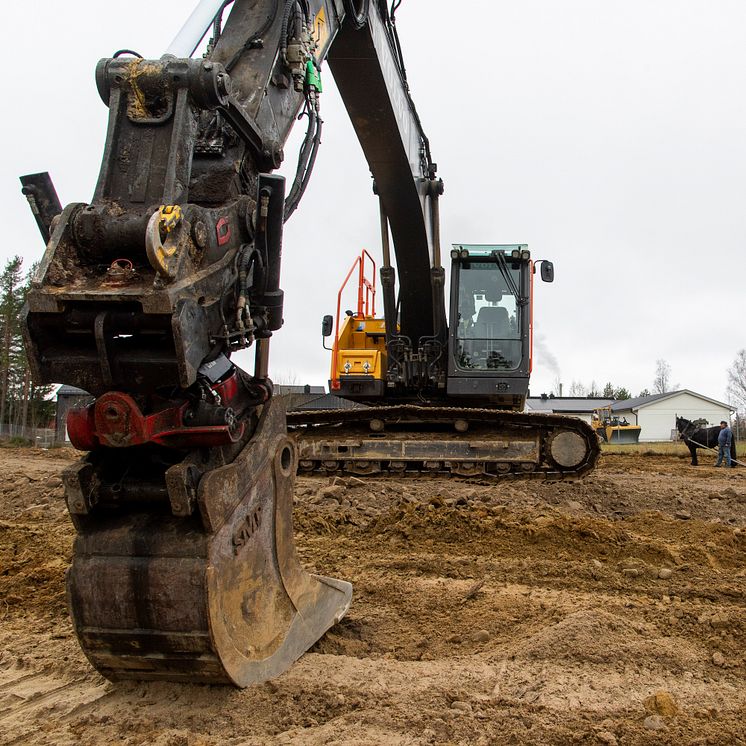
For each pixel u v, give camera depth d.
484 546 6.78
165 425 3.23
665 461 22.72
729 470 16.78
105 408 3.12
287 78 4.48
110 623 3.31
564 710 3.48
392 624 4.81
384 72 7.09
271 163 4.12
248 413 3.78
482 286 10.06
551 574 5.87
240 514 3.52
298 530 7.52
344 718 3.41
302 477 10.02
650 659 4.06
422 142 9.16
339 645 4.37
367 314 11.60
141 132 3.40
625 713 3.48
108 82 3.43
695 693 3.70
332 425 9.91
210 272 3.33
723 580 5.73
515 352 9.88
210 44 4.48
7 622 5.18
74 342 3.22
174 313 3.01
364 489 9.38
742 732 3.28
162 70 3.39
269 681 3.68
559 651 4.13
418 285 9.80
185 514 3.18
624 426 46.81
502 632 4.65
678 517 8.66
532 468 9.48
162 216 3.02
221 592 3.33
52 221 3.22
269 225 3.94
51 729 3.42
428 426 9.85
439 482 9.81
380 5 7.06
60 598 5.63
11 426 47.16
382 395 10.33
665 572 5.80
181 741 3.24
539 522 7.32
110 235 3.13
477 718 3.42
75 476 3.24
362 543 6.99
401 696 3.62
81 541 3.35
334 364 10.37
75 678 4.06
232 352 3.70
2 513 10.19
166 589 3.24
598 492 9.71
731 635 4.48
